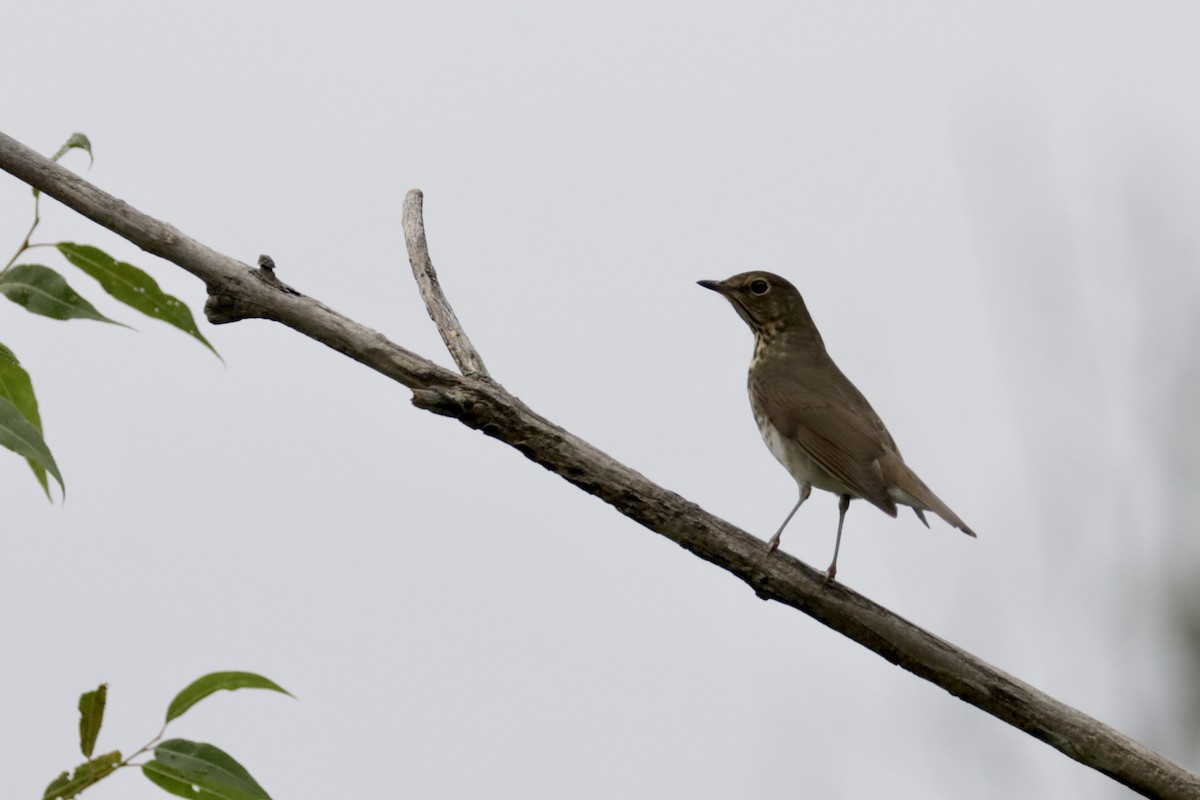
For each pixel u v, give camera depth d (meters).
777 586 11.04
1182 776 10.87
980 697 11.11
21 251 8.49
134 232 9.73
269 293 10.02
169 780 7.59
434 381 10.29
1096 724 11.00
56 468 8.27
